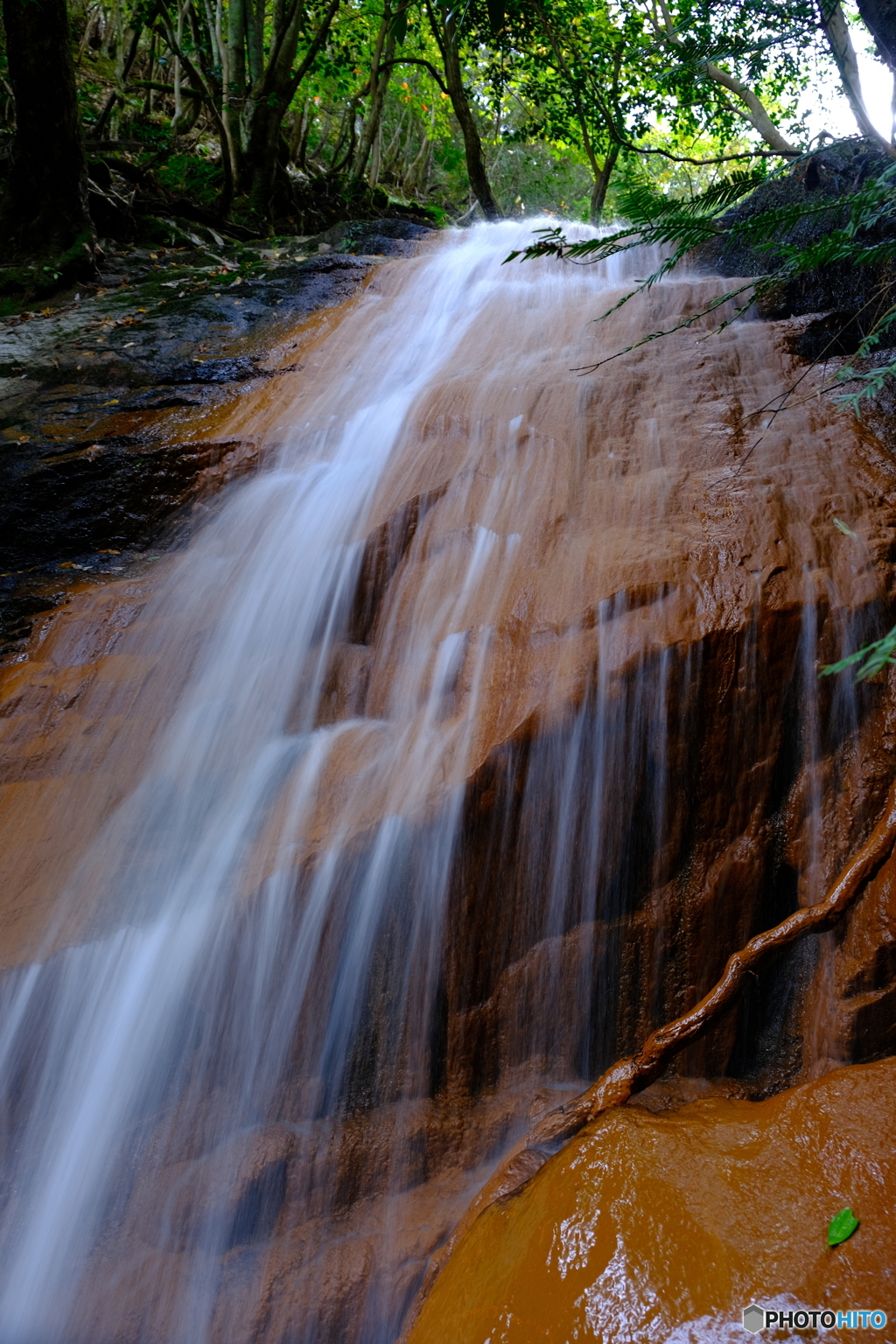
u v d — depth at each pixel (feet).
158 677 13.76
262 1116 9.84
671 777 10.46
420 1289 7.88
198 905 10.20
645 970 10.47
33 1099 9.75
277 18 43.50
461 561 13.24
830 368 15.44
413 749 11.11
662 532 11.97
